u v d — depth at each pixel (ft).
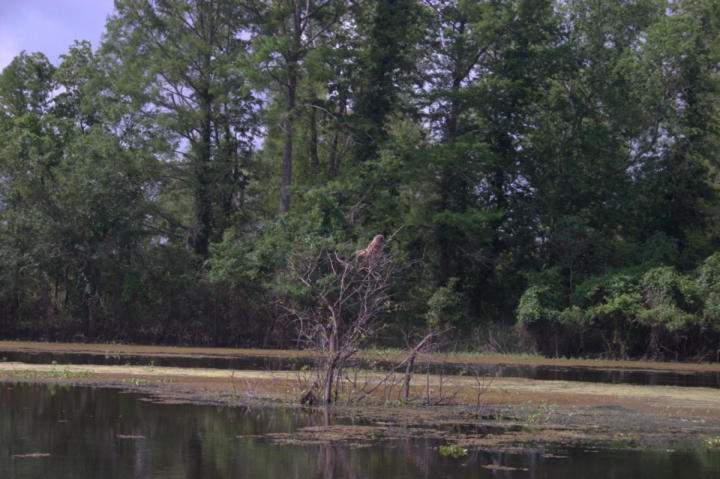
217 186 123.24
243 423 40.65
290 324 106.32
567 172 122.42
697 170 120.78
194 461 31.65
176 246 118.83
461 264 123.13
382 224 117.80
